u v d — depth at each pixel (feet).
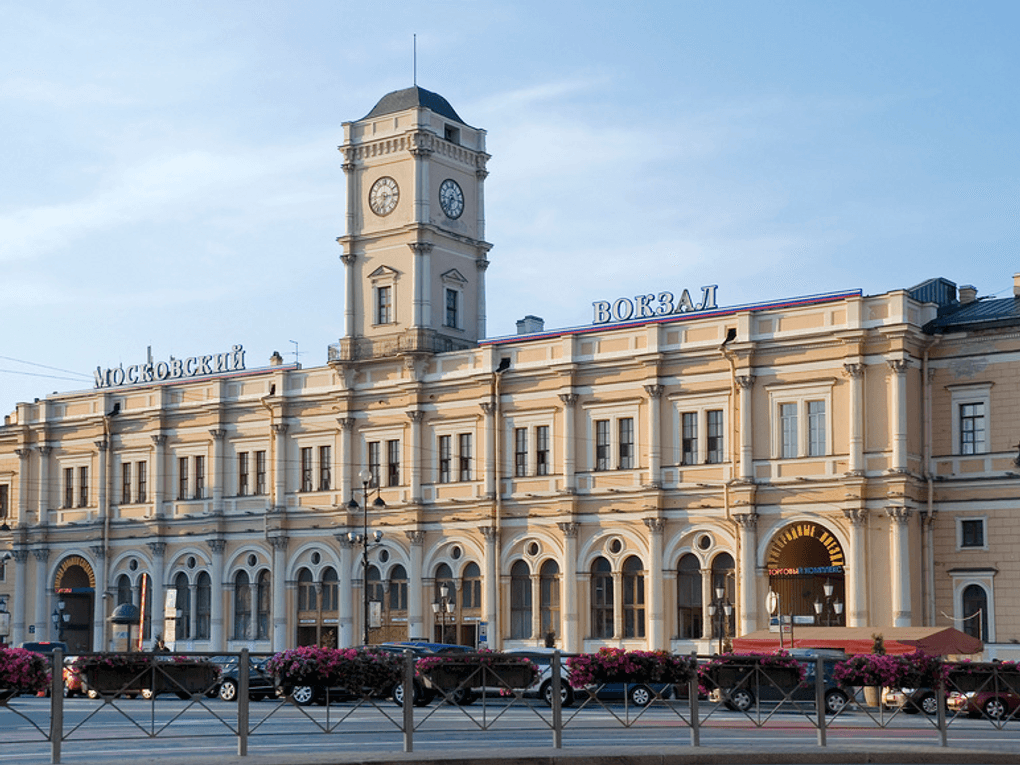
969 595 251.80
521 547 291.38
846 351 256.11
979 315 263.08
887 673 125.29
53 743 98.78
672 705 123.44
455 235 320.50
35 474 367.86
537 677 120.26
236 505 331.77
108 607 348.59
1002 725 132.26
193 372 354.74
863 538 251.60
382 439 312.09
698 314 275.80
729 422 267.59
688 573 272.92
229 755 105.09
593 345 285.84
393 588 309.01
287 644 319.47
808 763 110.73
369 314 318.04
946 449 256.73
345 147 322.34
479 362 299.58
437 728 116.57
